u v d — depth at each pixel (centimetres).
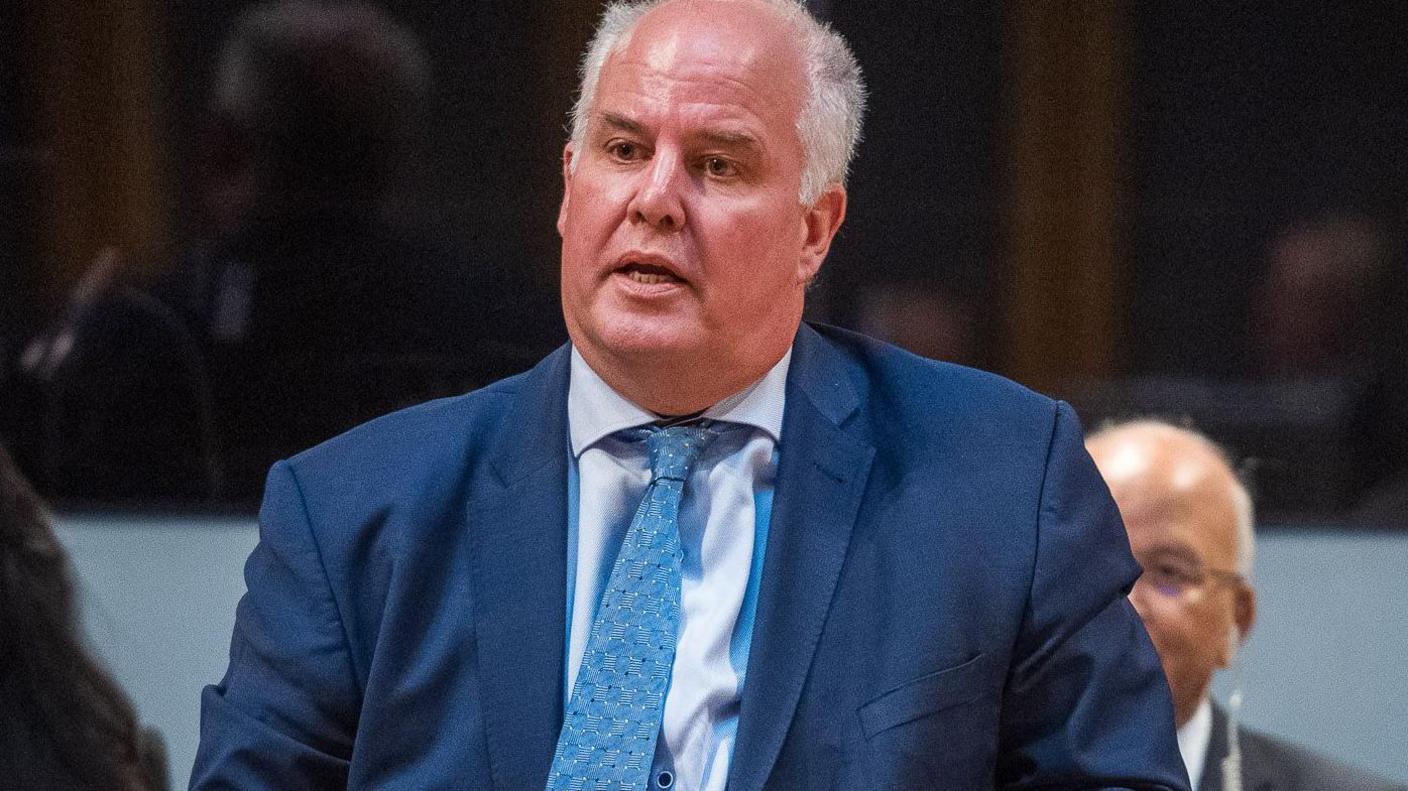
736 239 541
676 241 538
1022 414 577
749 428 572
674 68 546
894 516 557
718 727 532
